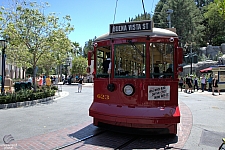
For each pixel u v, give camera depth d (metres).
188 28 45.09
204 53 45.03
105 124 6.17
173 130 5.63
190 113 9.48
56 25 14.12
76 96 16.45
